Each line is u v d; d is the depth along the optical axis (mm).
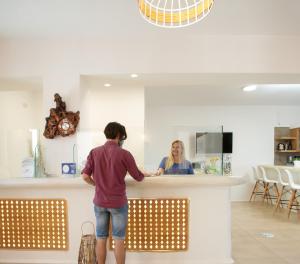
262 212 4941
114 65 3014
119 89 3951
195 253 2455
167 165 2637
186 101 6020
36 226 2490
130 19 2547
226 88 4812
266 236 3453
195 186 2377
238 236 3457
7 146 2793
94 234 2383
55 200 2457
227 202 2453
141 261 2457
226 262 2447
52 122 2957
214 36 2984
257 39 2986
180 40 3006
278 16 2496
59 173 2963
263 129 6504
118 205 2041
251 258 2730
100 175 2055
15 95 4180
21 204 2486
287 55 2980
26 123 4344
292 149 6445
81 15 2459
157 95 5367
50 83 3023
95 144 3160
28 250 2512
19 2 2217
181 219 2434
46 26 2688
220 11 2387
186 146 2648
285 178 4875
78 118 2975
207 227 2449
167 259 2453
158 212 2426
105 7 2320
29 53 3031
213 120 6504
